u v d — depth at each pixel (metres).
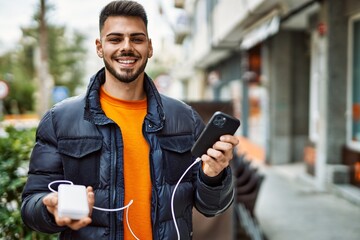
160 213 1.52
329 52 6.62
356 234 4.75
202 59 18.03
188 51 23.05
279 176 8.62
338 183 6.64
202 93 23.91
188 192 1.61
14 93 24.45
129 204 1.47
